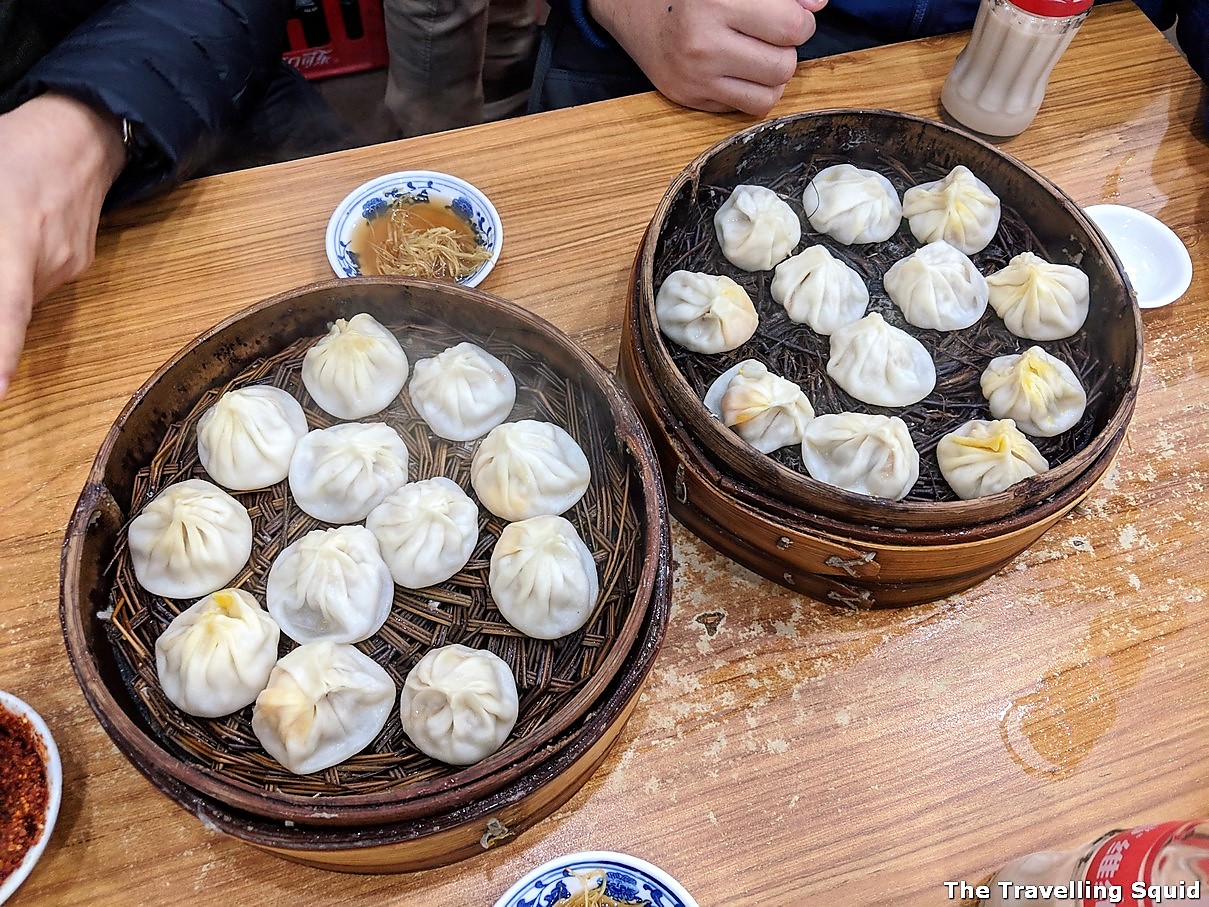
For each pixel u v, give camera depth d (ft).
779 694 1.55
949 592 1.62
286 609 1.38
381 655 1.37
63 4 2.08
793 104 2.20
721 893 1.39
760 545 1.54
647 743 1.50
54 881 1.35
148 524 1.39
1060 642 1.61
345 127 2.59
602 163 2.07
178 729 1.29
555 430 1.51
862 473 1.51
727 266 1.77
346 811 1.15
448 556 1.41
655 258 1.68
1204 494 1.76
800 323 1.70
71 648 1.22
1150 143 2.17
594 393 1.51
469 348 1.55
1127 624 1.63
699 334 1.63
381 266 1.88
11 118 1.77
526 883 1.30
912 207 1.83
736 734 1.51
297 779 1.26
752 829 1.44
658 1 2.10
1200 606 1.65
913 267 1.70
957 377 1.67
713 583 1.64
